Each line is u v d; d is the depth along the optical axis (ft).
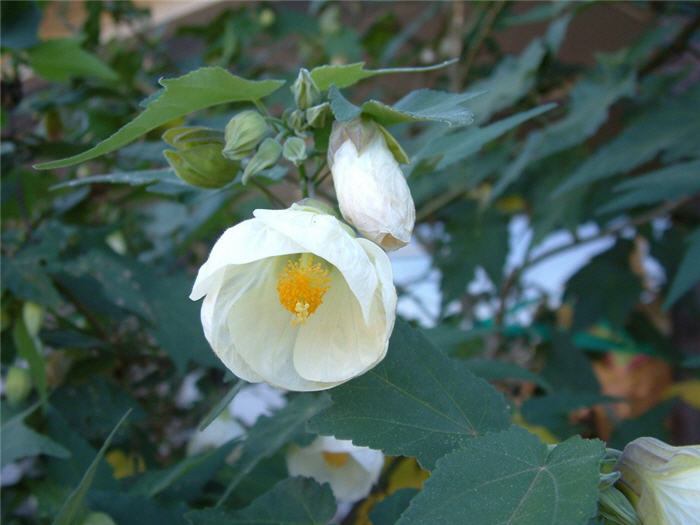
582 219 1.43
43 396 0.84
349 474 0.79
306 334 0.53
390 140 0.55
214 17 1.85
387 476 0.92
